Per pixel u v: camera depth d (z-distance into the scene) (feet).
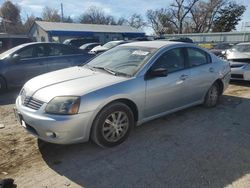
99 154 11.68
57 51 26.27
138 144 12.63
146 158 11.36
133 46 15.51
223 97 21.36
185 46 15.72
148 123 15.19
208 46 66.39
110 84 11.80
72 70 14.37
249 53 26.86
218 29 184.34
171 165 10.82
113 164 10.90
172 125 14.98
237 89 24.58
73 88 11.27
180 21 179.11
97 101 11.09
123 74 13.05
